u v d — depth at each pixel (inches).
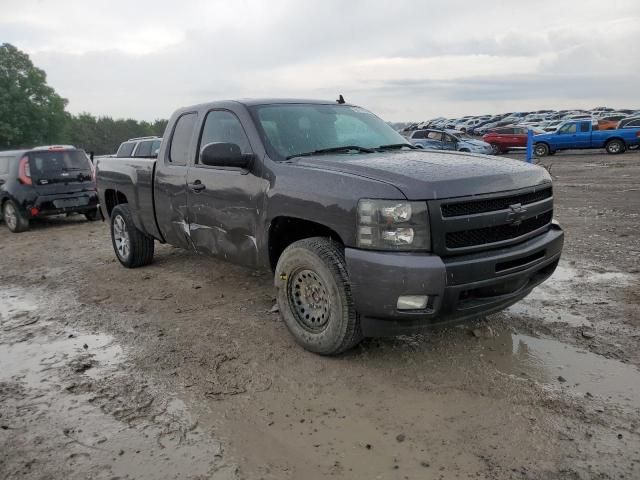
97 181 279.4
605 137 1058.7
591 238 302.2
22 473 110.2
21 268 295.1
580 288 211.5
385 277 130.6
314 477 105.8
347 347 150.8
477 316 143.6
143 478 107.4
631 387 134.5
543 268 163.6
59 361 164.7
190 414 130.6
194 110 209.2
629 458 106.9
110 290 237.0
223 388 142.4
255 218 170.2
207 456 113.7
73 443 120.3
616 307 188.5
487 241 139.9
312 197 148.1
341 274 144.0
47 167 435.8
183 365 157.0
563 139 1098.1
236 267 261.9
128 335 183.0
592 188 552.4
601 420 120.0
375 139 193.8
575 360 150.1
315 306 156.7
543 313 185.6
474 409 126.8
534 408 125.9
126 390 143.8
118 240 274.1
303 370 150.2
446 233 131.7
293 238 172.4
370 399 133.6
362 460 110.3
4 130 2315.5
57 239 387.2
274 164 164.7
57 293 239.1
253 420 126.9
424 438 116.6
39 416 132.4
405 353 157.3
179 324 190.1
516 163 160.7
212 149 165.3
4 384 150.4
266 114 182.7
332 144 180.5
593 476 102.2
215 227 190.9
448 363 150.4
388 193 132.4
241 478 106.3
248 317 193.2
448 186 133.0
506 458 108.6
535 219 155.7
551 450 110.3
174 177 209.2
